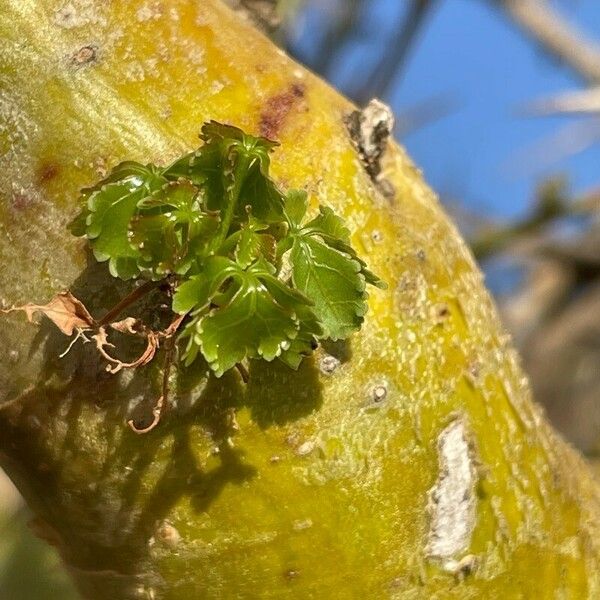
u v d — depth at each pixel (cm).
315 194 40
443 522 40
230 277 37
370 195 40
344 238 38
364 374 39
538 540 41
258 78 40
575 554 42
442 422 40
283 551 39
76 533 40
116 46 39
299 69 41
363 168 40
